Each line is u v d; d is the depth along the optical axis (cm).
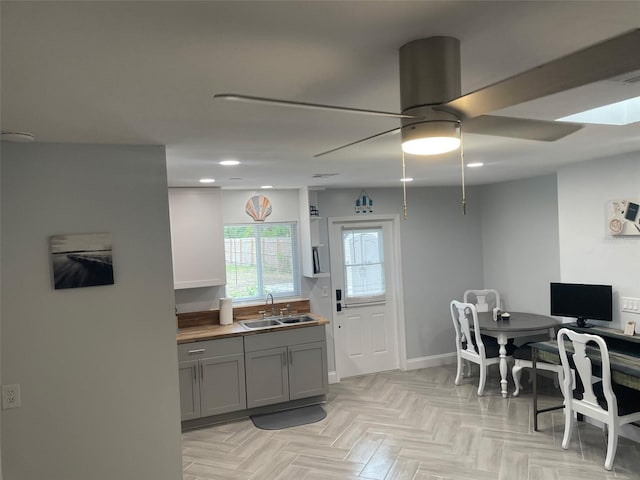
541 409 471
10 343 246
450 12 119
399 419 473
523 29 132
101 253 260
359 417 482
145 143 263
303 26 123
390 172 447
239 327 512
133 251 267
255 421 482
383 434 439
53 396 253
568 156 395
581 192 440
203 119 215
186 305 530
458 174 502
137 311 268
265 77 163
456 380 570
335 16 117
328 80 169
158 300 272
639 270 395
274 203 579
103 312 262
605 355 348
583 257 442
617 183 405
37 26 115
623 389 391
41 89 162
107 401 262
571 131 165
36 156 250
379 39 133
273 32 126
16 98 171
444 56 135
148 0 104
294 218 589
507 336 540
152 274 271
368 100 197
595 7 118
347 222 621
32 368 249
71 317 256
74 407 256
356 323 625
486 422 456
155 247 271
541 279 576
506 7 117
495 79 179
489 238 660
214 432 460
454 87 137
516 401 510
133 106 189
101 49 131
